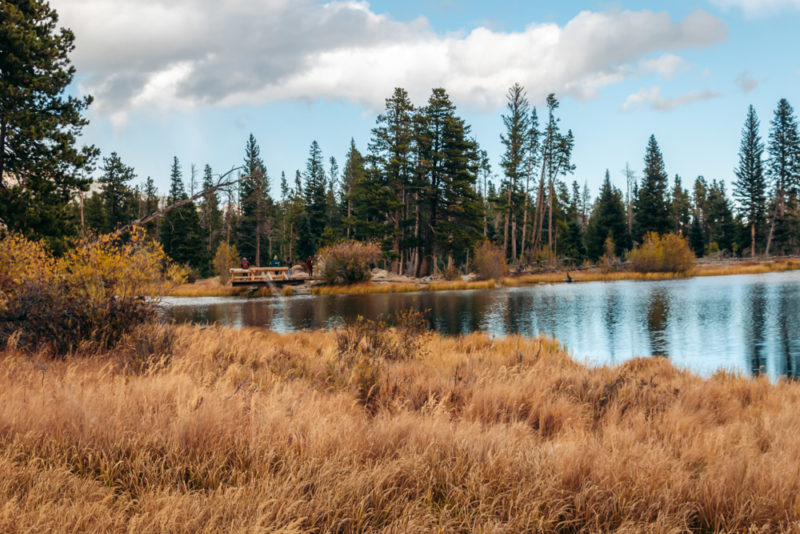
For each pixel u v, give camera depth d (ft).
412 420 14.82
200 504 9.34
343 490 9.89
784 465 12.54
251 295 108.99
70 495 9.64
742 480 11.55
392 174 166.40
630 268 158.61
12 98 65.05
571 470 11.39
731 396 25.48
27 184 70.03
